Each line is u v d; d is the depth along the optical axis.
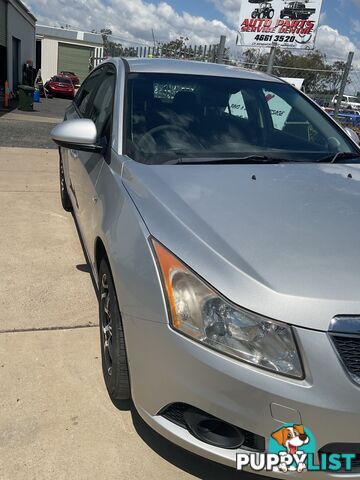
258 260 1.80
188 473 2.10
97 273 2.78
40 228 4.91
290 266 1.78
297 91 3.63
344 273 1.75
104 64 4.02
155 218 2.09
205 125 3.04
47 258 4.19
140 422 2.36
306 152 3.06
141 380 1.94
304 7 11.33
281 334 1.64
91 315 3.29
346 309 1.64
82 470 2.08
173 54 11.66
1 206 5.56
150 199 2.23
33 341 2.95
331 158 3.03
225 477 2.09
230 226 2.01
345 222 2.11
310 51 11.70
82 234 3.49
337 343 1.62
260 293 1.68
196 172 2.57
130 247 2.07
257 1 11.68
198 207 2.16
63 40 43.06
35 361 2.76
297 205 2.25
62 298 3.50
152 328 1.85
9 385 2.55
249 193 2.35
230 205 2.20
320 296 1.66
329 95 11.48
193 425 1.83
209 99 3.22
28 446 2.18
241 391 1.67
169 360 1.80
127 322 2.00
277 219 2.10
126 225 2.19
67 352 2.86
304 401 1.61
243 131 3.10
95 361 2.79
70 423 2.32
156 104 3.08
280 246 1.89
